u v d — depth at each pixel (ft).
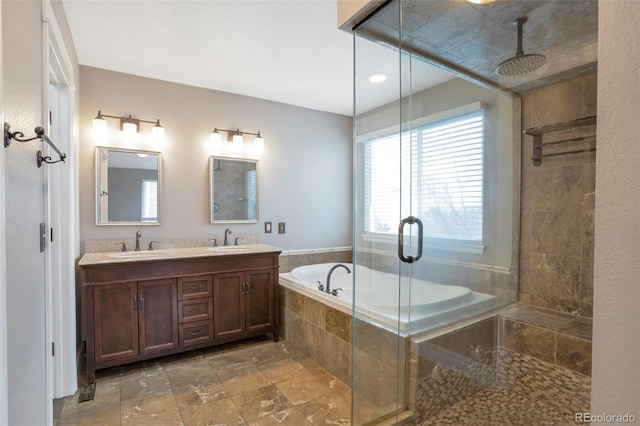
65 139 6.91
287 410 6.36
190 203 10.52
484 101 7.69
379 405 6.18
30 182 3.77
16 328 3.22
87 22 7.01
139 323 7.89
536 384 6.63
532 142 7.17
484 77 7.55
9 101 3.08
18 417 3.25
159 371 7.88
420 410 6.29
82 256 8.70
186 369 7.98
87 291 7.31
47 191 4.53
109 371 7.86
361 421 6.03
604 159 1.86
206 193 10.78
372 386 6.21
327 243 13.35
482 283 7.48
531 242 7.12
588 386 5.92
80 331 8.29
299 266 12.64
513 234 7.36
